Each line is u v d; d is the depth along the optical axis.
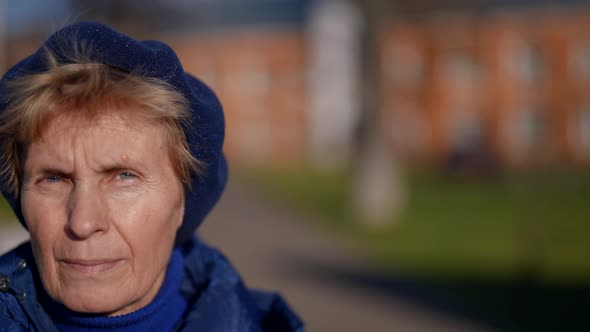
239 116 46.25
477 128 39.12
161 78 1.27
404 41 39.22
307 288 8.63
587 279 9.84
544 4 37.97
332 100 43.69
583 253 12.08
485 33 38.59
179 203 1.38
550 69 38.06
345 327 6.68
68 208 1.22
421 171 33.59
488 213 17.94
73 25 1.25
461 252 12.65
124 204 1.26
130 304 1.36
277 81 45.59
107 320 1.31
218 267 1.52
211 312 1.41
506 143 38.47
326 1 43.41
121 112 1.23
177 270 1.48
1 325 1.26
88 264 1.23
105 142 1.22
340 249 12.80
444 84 39.19
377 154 16.95
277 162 44.78
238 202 21.36
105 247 1.23
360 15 17.47
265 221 16.80
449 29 38.94
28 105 1.21
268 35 45.69
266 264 10.55
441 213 18.00
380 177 16.88
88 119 1.21
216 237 13.75
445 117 39.19
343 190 24.23
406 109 39.41
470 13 38.59
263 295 1.65
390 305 7.82
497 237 14.29
